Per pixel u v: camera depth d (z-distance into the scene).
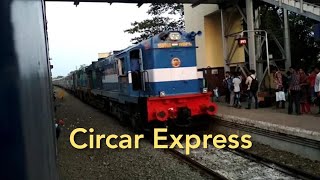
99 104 23.44
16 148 1.05
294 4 13.98
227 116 12.66
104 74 19.91
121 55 14.64
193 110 12.62
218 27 23.05
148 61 12.54
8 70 1.05
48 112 1.27
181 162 9.41
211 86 22.16
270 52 22.42
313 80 14.48
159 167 9.01
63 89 68.69
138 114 13.11
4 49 1.05
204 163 9.33
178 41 12.52
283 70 17.31
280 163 8.48
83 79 32.38
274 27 22.27
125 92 14.50
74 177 8.60
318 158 8.61
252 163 8.98
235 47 19.34
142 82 12.85
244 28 19.97
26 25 1.11
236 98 15.88
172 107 12.36
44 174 1.12
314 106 14.66
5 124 1.04
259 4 17.69
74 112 23.42
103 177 8.52
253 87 15.05
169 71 12.38
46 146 1.15
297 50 22.80
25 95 1.08
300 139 9.12
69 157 10.62
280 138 9.92
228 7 19.33
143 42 13.03
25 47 1.09
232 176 8.11
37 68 1.16
